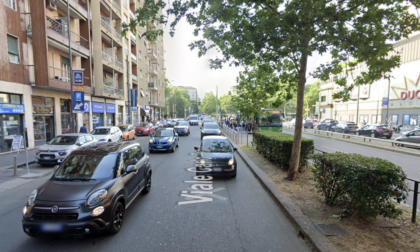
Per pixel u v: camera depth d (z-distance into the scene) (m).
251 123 27.36
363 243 3.59
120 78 30.47
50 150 9.95
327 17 5.05
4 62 13.25
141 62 40.31
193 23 5.54
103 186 4.21
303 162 7.99
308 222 4.28
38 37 14.94
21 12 14.52
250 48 5.80
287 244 3.83
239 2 4.77
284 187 6.48
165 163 10.71
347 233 3.90
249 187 7.04
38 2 14.77
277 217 4.90
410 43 30.64
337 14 4.99
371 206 3.94
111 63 25.77
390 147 16.31
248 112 15.14
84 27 21.11
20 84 14.28
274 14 5.18
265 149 10.58
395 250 3.41
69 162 4.91
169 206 5.52
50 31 15.42
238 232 4.25
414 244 3.56
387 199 3.85
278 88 9.43
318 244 3.53
